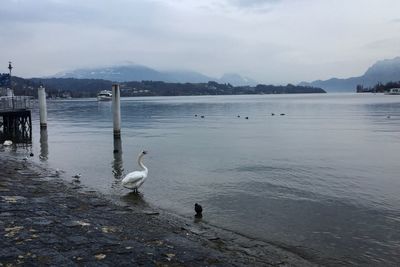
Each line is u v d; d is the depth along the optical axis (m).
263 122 63.25
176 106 128.50
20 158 28.36
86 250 9.52
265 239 12.84
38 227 11.02
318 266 10.85
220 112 92.69
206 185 20.25
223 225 14.12
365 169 24.39
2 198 14.53
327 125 56.34
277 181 21.09
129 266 8.80
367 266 11.03
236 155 30.19
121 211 14.73
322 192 18.80
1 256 8.71
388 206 16.59
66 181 20.39
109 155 30.61
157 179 21.62
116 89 39.28
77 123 65.06
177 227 13.24
